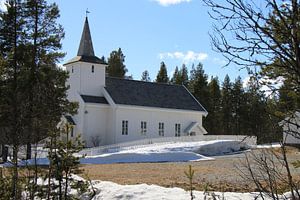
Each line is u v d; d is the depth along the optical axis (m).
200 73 91.62
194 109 56.75
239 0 4.13
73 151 8.87
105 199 10.71
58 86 31.89
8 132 10.13
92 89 51.81
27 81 28.38
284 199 5.18
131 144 41.22
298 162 6.37
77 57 53.03
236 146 40.03
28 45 30.77
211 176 17.41
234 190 13.33
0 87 27.17
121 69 104.12
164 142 41.81
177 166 24.14
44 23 32.44
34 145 9.29
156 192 10.91
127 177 17.61
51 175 8.73
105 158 31.22
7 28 31.23
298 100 4.36
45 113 9.75
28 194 8.59
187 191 11.06
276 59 4.20
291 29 3.96
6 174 9.46
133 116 51.53
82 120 49.38
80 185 9.54
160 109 53.44
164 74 102.62
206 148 37.84
